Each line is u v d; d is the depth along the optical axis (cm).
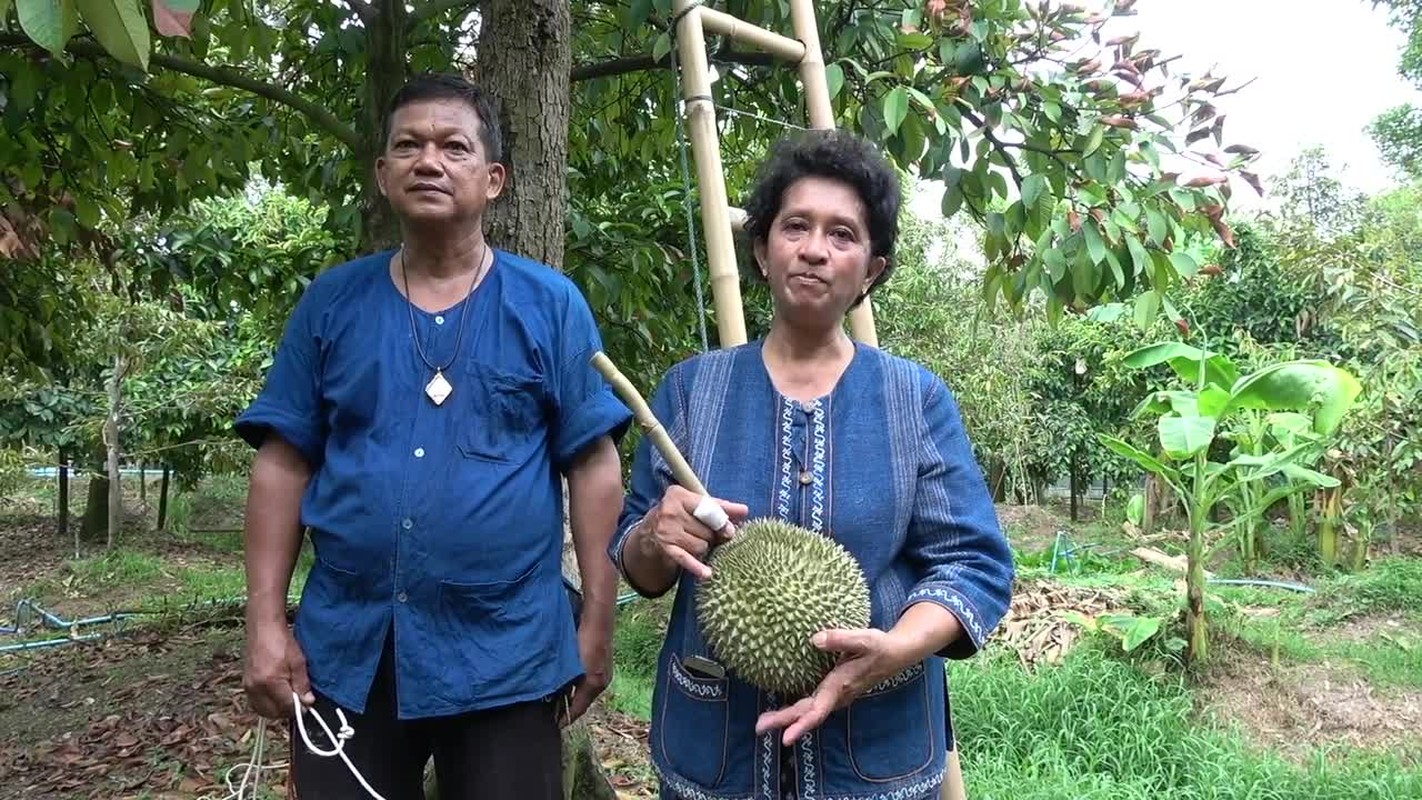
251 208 1005
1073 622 581
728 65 374
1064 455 1253
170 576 988
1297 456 560
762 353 177
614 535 179
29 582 980
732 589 150
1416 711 499
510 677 179
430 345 184
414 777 190
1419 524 1058
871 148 169
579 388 193
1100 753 438
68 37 122
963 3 313
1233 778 406
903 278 1120
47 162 452
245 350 1118
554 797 188
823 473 164
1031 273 334
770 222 173
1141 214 326
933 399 172
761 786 160
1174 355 552
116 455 1091
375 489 176
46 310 555
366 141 354
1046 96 318
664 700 174
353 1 357
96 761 438
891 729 162
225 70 355
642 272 458
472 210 187
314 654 180
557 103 277
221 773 405
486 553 177
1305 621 668
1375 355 816
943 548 164
